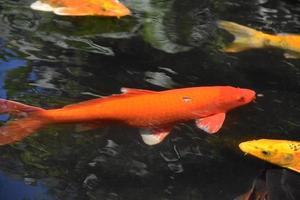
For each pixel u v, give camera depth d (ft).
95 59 8.52
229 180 7.22
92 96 7.86
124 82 8.14
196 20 9.82
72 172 7.12
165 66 8.54
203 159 7.36
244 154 7.46
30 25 9.15
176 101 7.47
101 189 7.03
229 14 10.18
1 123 7.21
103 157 7.27
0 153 7.21
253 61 8.85
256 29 9.82
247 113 7.91
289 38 9.35
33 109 7.21
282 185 7.22
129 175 7.15
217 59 8.81
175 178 7.17
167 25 9.57
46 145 7.31
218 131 7.64
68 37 8.95
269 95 8.24
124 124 7.46
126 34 9.18
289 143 7.47
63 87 7.97
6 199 6.86
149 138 7.46
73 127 7.43
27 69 8.21
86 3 9.61
